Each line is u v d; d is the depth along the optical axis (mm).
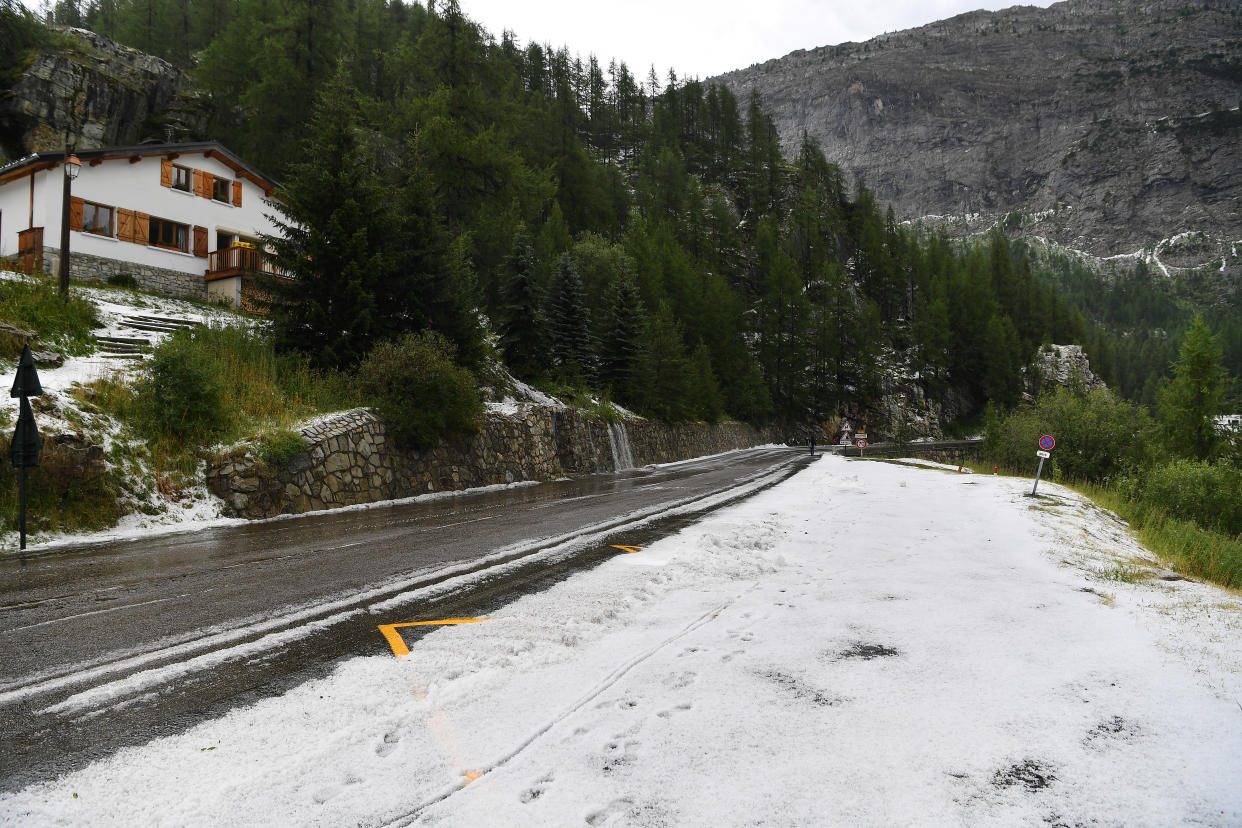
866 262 115000
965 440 91750
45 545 9758
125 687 4258
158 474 12297
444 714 3828
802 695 4148
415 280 20516
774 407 73375
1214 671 4547
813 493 18469
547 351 33469
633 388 40375
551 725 3699
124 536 10594
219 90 49188
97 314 17484
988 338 102438
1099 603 6410
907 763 3270
